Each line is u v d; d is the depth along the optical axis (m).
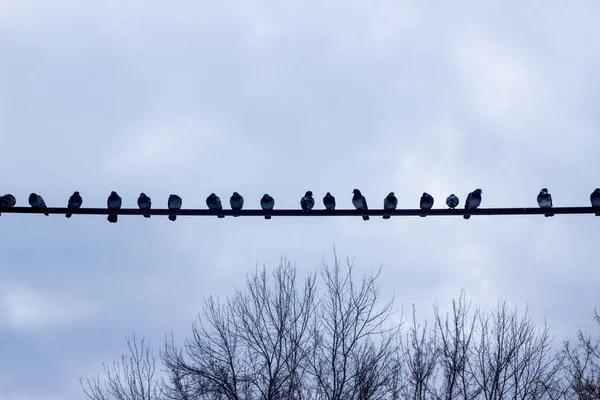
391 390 19.34
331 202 21.55
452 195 21.45
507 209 16.73
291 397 19.00
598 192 20.95
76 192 21.62
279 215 16.92
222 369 19.80
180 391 19.62
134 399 19.58
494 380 19.55
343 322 20.19
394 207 21.77
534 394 19.58
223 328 20.48
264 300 20.77
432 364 19.89
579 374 20.45
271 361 19.95
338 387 19.19
